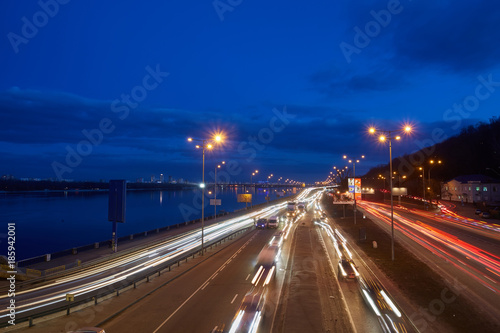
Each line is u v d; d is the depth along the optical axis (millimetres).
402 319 19188
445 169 134500
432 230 55281
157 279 28031
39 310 21516
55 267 32281
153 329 17969
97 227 110625
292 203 87062
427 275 28109
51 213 149000
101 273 31672
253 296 19562
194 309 20953
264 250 31562
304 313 20219
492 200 95938
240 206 194125
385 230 55406
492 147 120375
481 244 42781
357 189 66500
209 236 56250
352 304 21797
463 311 20297
